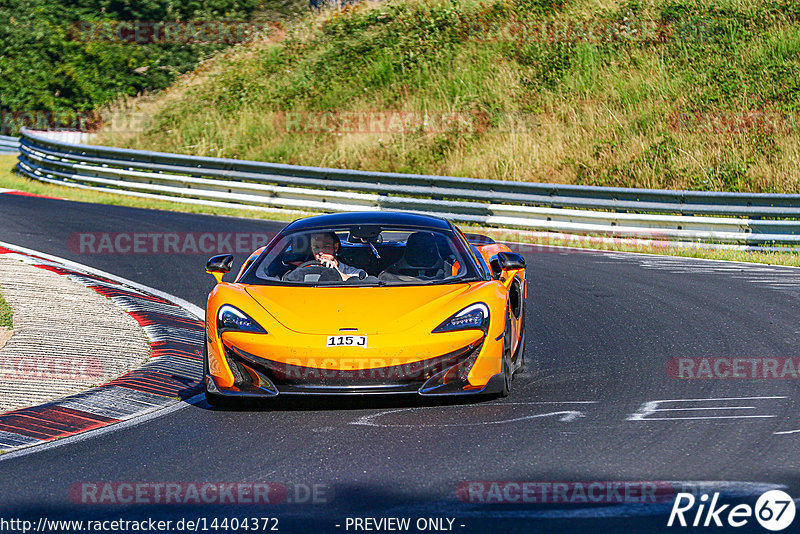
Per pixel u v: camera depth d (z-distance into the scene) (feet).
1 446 68.95
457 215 215.10
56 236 187.73
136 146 342.44
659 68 306.96
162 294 136.05
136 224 207.21
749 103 278.46
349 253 91.50
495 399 79.15
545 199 205.26
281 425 72.54
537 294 134.92
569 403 77.56
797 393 80.07
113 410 78.79
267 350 73.82
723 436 66.85
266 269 86.58
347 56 371.15
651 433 67.87
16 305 119.75
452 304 76.79
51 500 56.44
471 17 368.89
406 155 292.40
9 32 438.81
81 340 103.35
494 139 290.56
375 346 72.59
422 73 341.41
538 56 330.95
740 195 184.03
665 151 257.96
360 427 71.05
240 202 246.68
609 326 112.37
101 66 433.48
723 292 133.69
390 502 54.24
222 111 353.10
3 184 284.41
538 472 59.21
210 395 78.28
